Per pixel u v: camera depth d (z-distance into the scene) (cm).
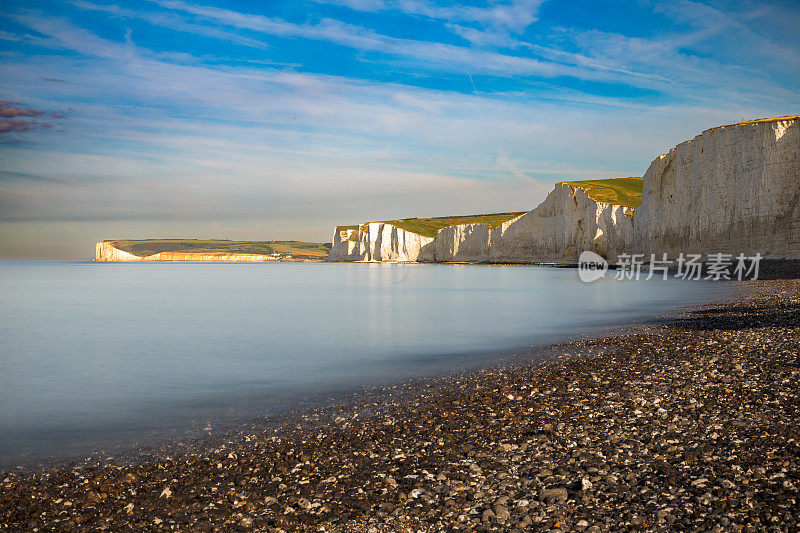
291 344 2384
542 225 13612
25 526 696
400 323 3109
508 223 14875
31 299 5422
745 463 791
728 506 654
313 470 873
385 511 703
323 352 2152
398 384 1520
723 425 977
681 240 8081
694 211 7844
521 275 9331
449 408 1218
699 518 632
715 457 822
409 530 648
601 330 2467
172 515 721
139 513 730
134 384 1625
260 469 888
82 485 836
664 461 824
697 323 2439
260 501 757
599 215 11188
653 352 1791
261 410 1280
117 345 2453
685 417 1045
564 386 1373
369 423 1130
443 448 950
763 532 591
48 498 789
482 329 2739
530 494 731
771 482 718
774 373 1370
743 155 6975
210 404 1358
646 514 652
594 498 706
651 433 959
